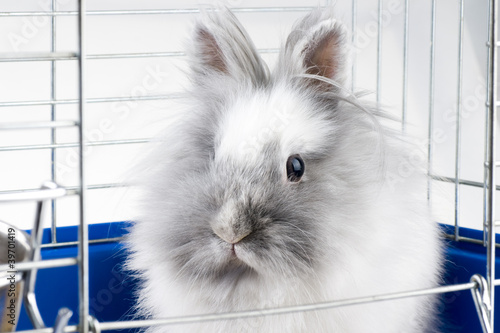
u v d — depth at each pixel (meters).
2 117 0.95
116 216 0.90
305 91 0.64
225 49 0.66
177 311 0.64
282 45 0.68
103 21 0.95
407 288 0.65
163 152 0.67
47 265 0.45
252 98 0.63
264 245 0.58
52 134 0.75
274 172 0.60
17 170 0.95
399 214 0.64
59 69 0.95
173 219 0.61
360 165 0.63
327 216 0.60
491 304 0.53
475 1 1.02
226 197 0.58
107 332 0.75
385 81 1.03
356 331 0.63
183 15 0.94
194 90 0.68
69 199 0.93
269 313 0.49
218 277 0.61
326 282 0.60
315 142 0.62
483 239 0.75
